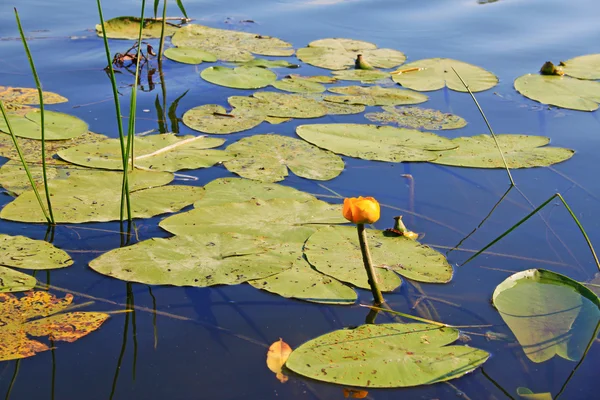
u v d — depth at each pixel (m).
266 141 3.16
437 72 4.57
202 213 2.37
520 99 4.12
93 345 1.70
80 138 3.15
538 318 1.90
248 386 1.57
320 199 2.66
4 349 1.65
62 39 5.04
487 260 2.25
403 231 2.33
